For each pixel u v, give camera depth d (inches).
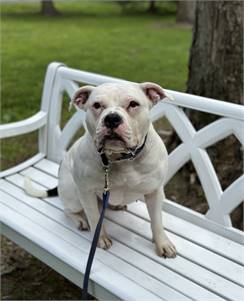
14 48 400.8
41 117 138.4
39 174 132.3
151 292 82.4
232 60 139.9
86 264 89.5
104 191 90.0
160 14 680.4
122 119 79.0
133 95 83.1
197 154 106.3
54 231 102.2
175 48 394.9
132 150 83.9
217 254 94.5
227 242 98.7
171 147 159.6
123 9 722.2
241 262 91.5
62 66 139.2
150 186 92.4
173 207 110.1
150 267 90.0
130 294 81.0
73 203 103.2
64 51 382.6
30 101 250.5
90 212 96.3
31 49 395.5
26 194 119.9
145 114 84.7
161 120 210.4
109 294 84.8
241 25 137.6
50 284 122.2
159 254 93.7
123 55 364.5
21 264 129.3
